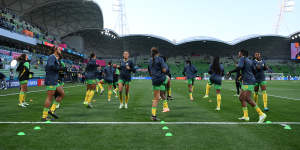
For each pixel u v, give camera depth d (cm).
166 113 489
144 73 5988
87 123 375
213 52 6919
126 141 269
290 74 5688
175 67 6506
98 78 1148
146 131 319
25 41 2631
